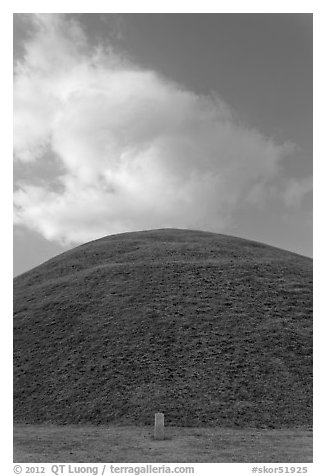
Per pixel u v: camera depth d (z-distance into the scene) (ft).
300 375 101.35
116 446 71.10
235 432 80.59
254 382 98.58
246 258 167.63
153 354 108.78
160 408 90.68
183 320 121.49
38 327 129.49
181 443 72.69
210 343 111.96
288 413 89.35
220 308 127.34
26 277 180.14
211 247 179.52
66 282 156.04
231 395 94.38
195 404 91.61
